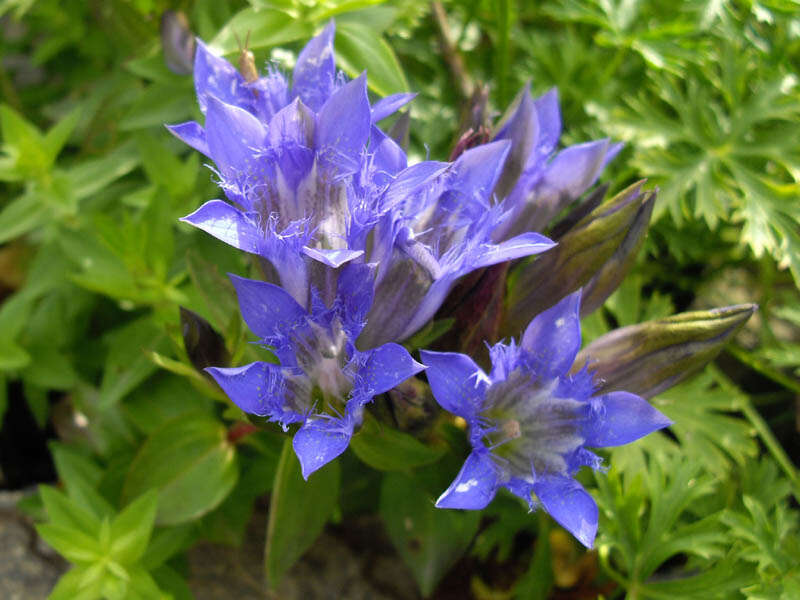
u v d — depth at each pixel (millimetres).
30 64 289
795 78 205
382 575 201
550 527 192
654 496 164
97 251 196
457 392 119
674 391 193
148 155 193
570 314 123
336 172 120
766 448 231
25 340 206
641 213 142
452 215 132
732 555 157
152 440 174
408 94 129
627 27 208
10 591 185
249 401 119
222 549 198
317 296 121
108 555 156
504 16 223
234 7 223
